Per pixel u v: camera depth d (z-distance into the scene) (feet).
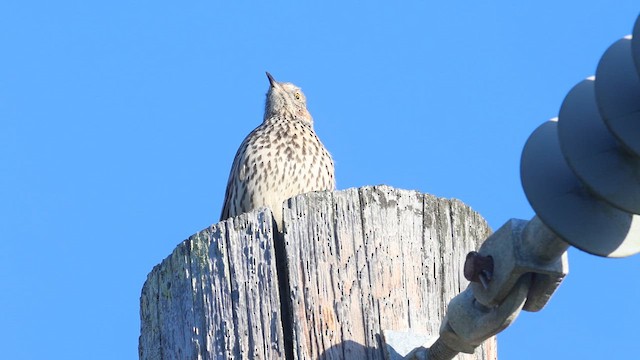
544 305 26.35
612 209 22.76
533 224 24.98
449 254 34.30
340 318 32.24
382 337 32.22
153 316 34.42
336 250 33.09
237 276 33.17
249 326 32.53
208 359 32.60
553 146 23.20
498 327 26.94
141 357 34.58
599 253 22.49
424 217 34.35
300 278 32.58
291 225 33.14
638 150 21.01
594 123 22.15
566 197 22.76
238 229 33.68
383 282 33.04
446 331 28.76
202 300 33.32
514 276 25.55
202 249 33.88
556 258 25.22
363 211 33.71
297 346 31.78
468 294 27.73
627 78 21.27
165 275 34.47
